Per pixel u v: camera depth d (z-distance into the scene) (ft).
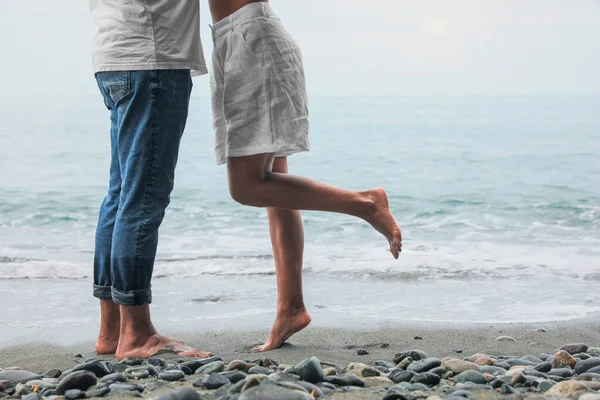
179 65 8.48
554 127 56.29
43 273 16.80
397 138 50.03
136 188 8.50
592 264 17.15
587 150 44.21
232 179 8.29
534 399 5.80
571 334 10.65
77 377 6.69
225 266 17.33
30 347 10.03
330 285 14.85
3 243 21.24
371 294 13.94
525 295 13.80
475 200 29.27
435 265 17.04
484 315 12.09
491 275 15.87
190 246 20.33
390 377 7.35
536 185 32.76
